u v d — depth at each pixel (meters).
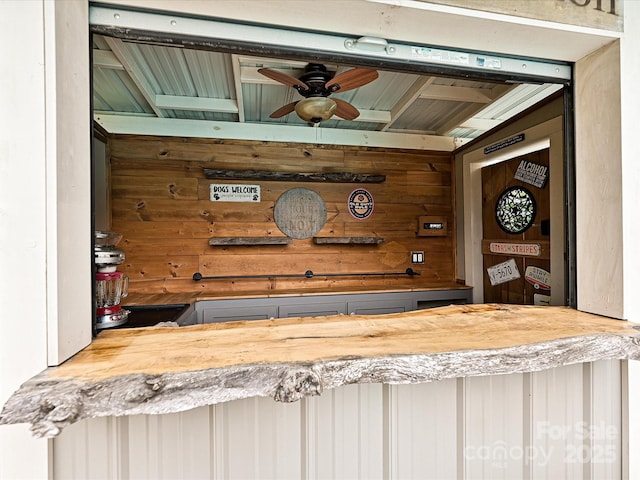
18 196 0.61
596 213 0.94
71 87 0.67
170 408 0.56
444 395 0.84
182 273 2.89
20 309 0.61
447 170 3.39
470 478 0.85
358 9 0.75
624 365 0.93
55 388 0.53
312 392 0.58
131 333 0.80
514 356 0.69
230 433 0.74
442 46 0.90
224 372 0.58
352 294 2.90
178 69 2.14
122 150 2.79
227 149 2.98
